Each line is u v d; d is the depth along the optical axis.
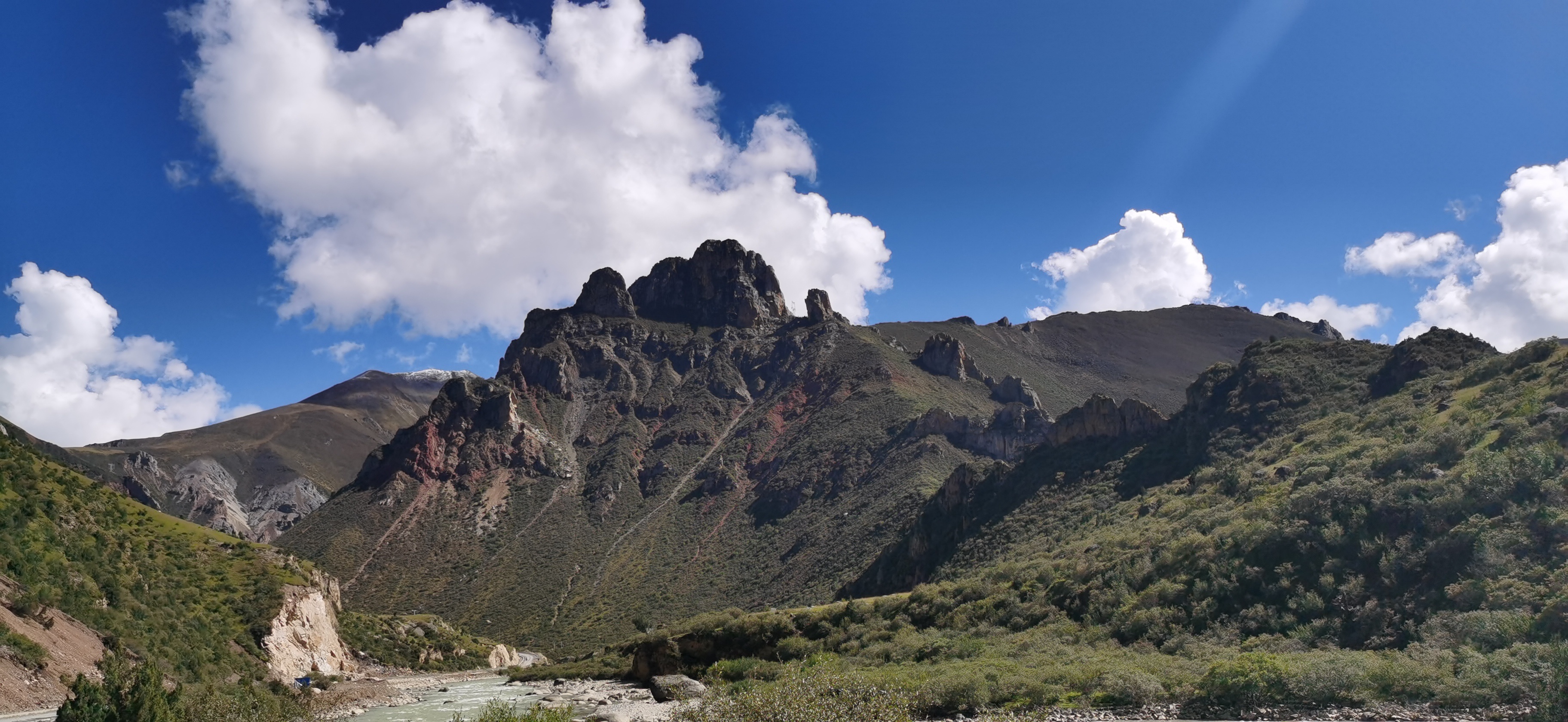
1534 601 40.66
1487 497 48.44
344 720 58.06
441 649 126.62
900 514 153.38
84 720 25.67
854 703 27.58
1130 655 51.81
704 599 163.88
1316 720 36.28
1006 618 65.50
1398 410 72.25
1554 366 62.06
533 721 29.58
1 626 42.72
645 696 68.50
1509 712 33.59
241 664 66.88
